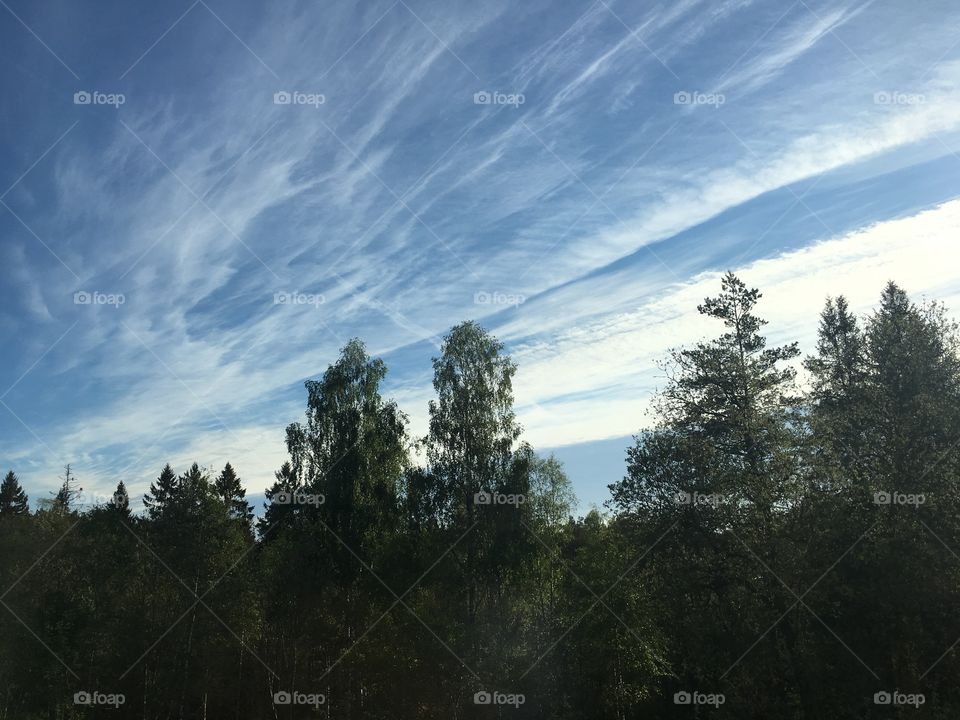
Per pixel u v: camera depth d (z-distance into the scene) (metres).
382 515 51.44
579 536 60.97
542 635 47.03
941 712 25.89
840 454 34.06
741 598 29.95
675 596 32.03
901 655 27.83
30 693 42.72
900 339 35.06
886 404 33.38
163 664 51.56
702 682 32.06
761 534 30.98
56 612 45.25
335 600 49.59
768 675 28.66
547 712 44.16
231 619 51.75
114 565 55.72
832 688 27.52
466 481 47.34
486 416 48.72
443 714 45.72
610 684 45.81
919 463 30.62
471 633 45.12
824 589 28.67
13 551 47.47
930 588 27.30
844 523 29.52
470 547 45.91
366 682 49.25
